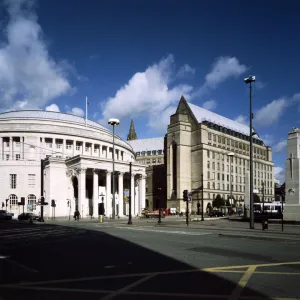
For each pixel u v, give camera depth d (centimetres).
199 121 12500
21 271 1059
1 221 5453
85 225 3884
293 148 3641
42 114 9725
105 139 9431
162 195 13462
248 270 1034
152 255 1364
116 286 845
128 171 8281
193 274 981
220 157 12494
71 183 7744
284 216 3656
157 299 724
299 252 1442
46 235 2433
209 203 11619
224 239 2042
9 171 7850
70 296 752
